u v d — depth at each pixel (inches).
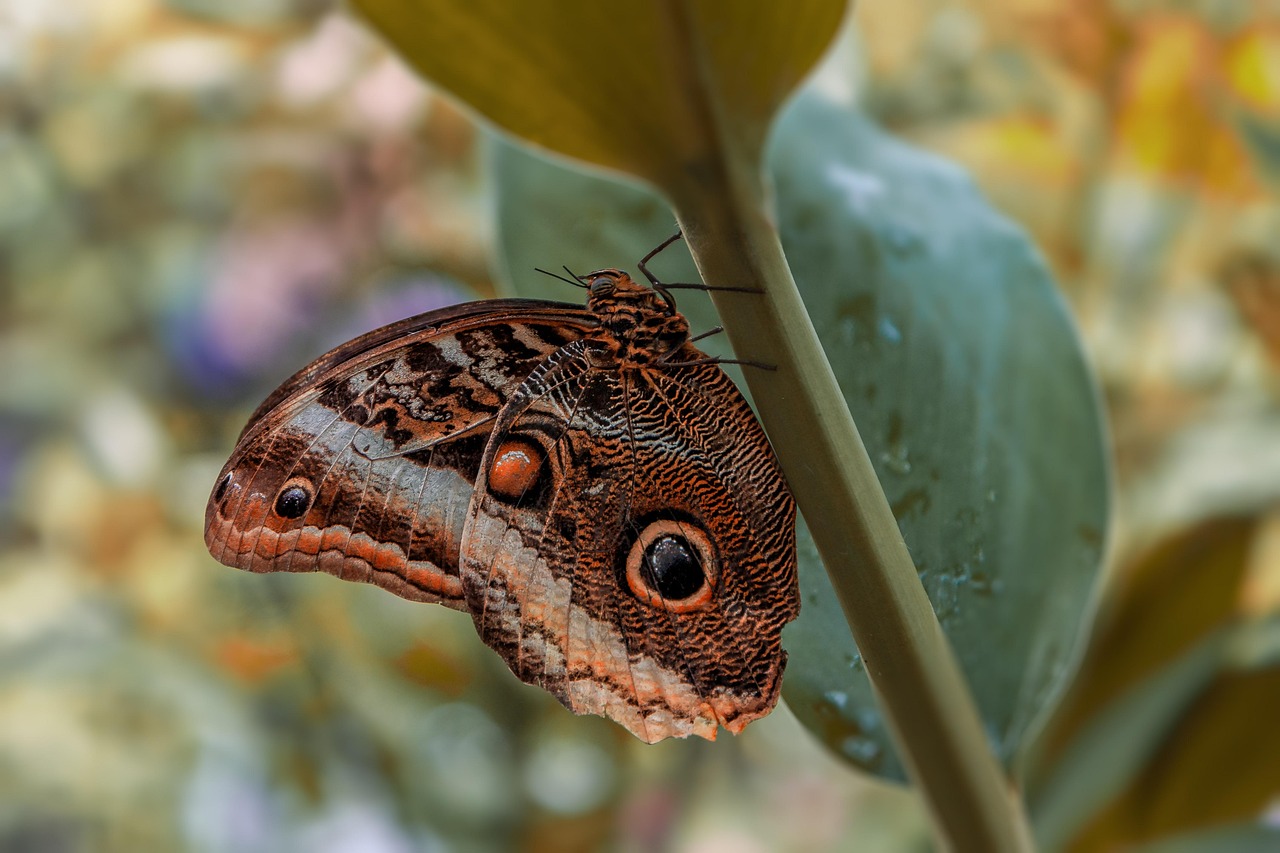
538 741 37.1
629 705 24.7
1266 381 32.7
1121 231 34.9
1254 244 34.1
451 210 38.1
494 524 25.2
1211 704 27.5
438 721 37.2
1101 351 34.0
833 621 23.9
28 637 42.3
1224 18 33.7
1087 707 28.1
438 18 21.1
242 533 25.1
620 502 24.7
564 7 21.1
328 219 38.6
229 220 41.1
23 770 40.3
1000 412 23.6
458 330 24.9
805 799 37.5
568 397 25.0
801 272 24.1
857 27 36.7
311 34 40.6
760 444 24.1
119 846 39.6
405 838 36.0
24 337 46.8
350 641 37.4
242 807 37.3
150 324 43.8
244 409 42.6
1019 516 23.5
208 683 39.0
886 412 23.7
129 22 42.1
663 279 24.8
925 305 23.9
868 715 23.6
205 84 40.3
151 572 41.9
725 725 24.2
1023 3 34.9
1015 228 24.0
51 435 46.8
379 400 25.1
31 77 43.0
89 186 44.1
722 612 24.1
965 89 36.3
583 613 25.0
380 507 25.3
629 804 37.0
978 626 23.4
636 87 21.3
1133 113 34.5
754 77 21.4
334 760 37.1
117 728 40.0
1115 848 27.2
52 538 44.8
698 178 21.5
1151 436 31.2
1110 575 28.7
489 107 21.3
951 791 22.3
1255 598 28.1
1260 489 29.4
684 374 24.5
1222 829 27.0
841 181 24.4
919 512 23.5
